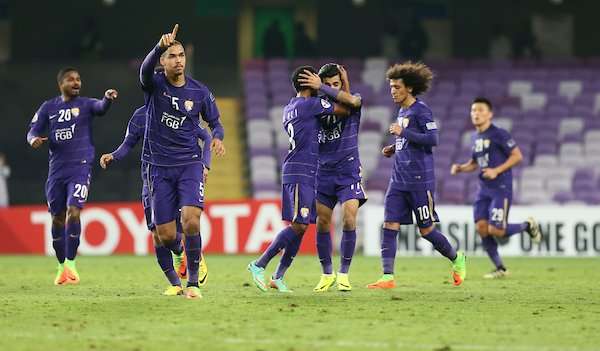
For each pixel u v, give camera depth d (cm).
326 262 4025
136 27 11975
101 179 9688
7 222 7631
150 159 3550
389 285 4250
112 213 7469
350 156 3928
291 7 12300
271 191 9312
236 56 12169
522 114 10350
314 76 3781
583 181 9544
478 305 3538
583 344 2642
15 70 10531
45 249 7625
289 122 3794
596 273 5528
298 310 3309
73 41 11912
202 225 7444
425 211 4272
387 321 3067
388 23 12238
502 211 5128
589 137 10100
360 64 11006
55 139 4509
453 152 9731
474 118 5153
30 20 11894
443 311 3334
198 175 3534
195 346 2577
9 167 9894
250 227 7438
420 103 4228
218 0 12125
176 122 3503
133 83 10544
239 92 11062
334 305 3469
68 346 2575
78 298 3719
